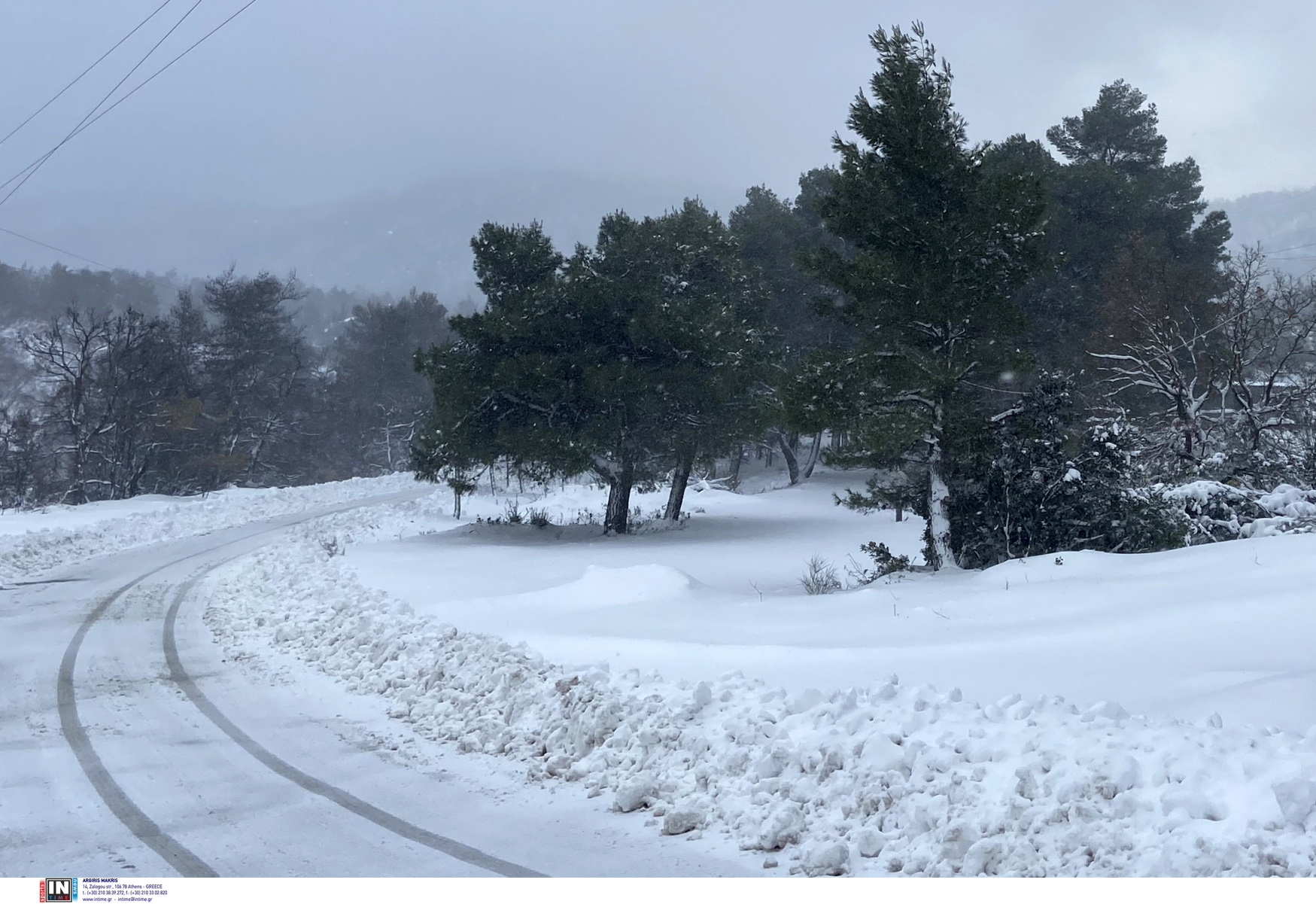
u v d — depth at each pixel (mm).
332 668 12328
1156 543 17375
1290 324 25516
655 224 32281
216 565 23516
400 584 19297
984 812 5922
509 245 30938
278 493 46625
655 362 30000
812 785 6715
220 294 73062
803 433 19328
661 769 7613
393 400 85375
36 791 7637
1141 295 32812
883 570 19281
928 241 18438
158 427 58375
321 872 5992
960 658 10078
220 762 8430
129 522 31938
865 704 8039
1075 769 6070
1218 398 32406
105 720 9906
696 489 47469
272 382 75375
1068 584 13328
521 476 31172
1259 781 5539
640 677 9695
